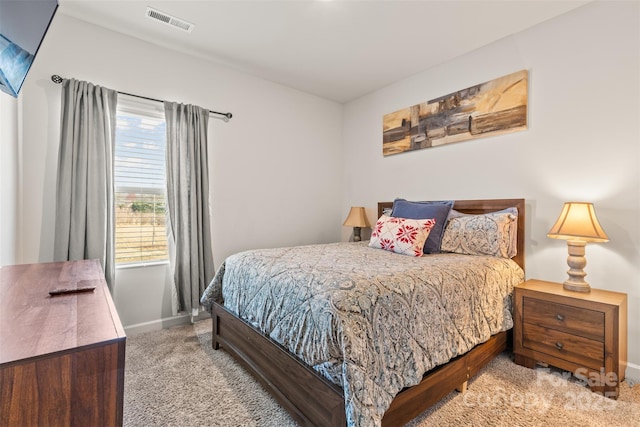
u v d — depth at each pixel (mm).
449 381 1607
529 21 2361
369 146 3799
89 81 2383
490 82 2660
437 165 3086
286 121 3578
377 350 1273
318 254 2215
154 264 2691
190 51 2811
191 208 2760
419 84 3238
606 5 2078
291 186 3627
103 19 2344
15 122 2000
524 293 2059
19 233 2076
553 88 2320
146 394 1731
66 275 1320
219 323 2246
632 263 1968
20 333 744
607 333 1718
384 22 2381
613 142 2051
